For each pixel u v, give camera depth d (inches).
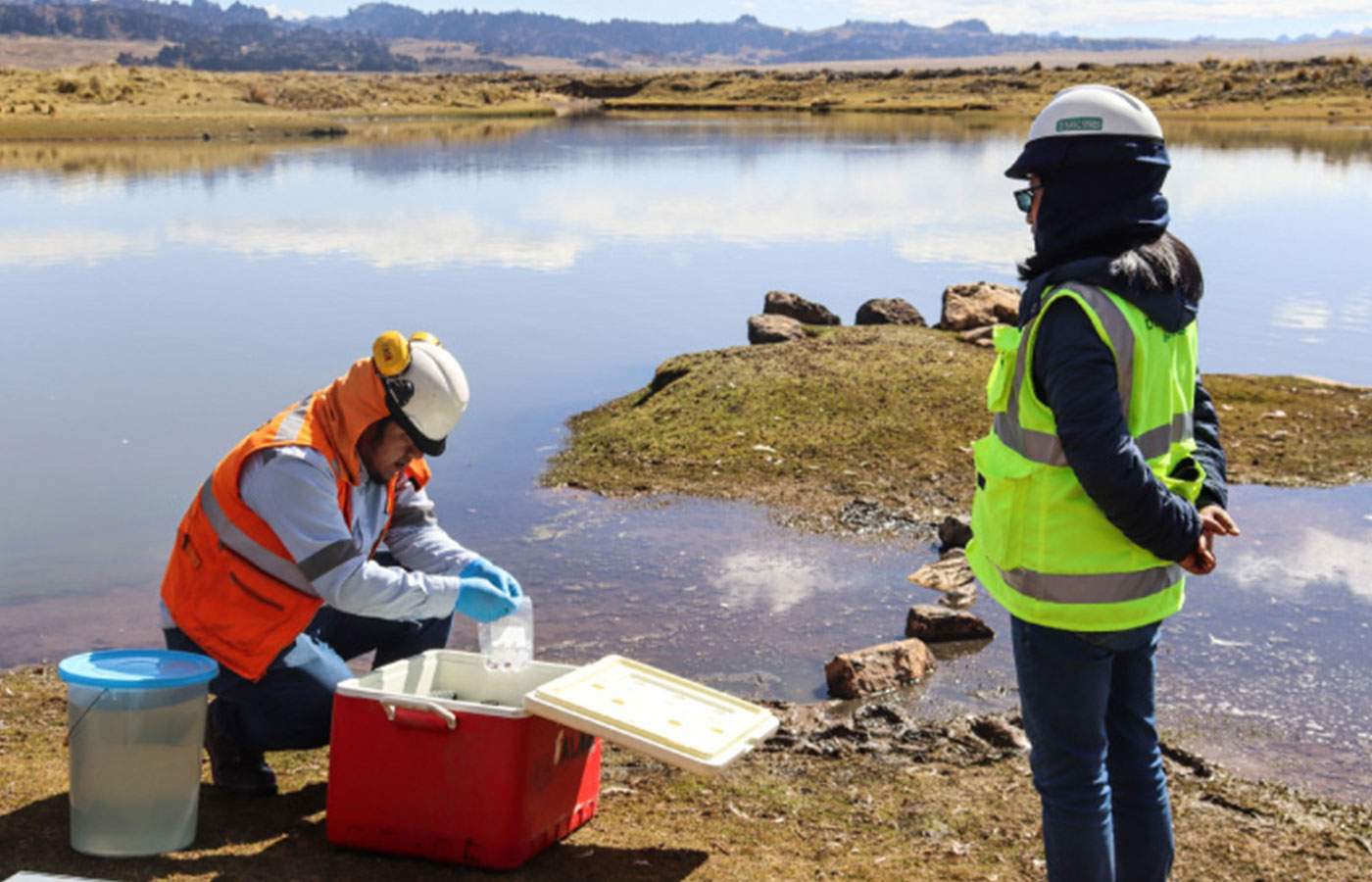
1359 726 208.8
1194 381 120.2
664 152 1829.5
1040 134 114.9
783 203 1146.0
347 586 149.5
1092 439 106.0
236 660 154.4
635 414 411.8
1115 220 112.2
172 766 141.3
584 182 1352.1
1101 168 112.1
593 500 336.2
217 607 153.6
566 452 380.5
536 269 779.4
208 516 153.2
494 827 140.4
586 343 553.9
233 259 815.7
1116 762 123.6
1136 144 111.8
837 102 3791.8
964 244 874.1
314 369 502.0
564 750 148.6
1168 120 2652.6
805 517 321.4
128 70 3041.3
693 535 308.7
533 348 543.2
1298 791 185.0
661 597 269.3
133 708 137.5
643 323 600.4
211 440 402.0
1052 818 117.2
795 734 203.0
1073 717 115.8
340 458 152.2
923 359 445.7
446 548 171.3
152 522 323.6
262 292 689.0
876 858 154.2
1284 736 205.3
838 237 915.4
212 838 148.8
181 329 583.8
